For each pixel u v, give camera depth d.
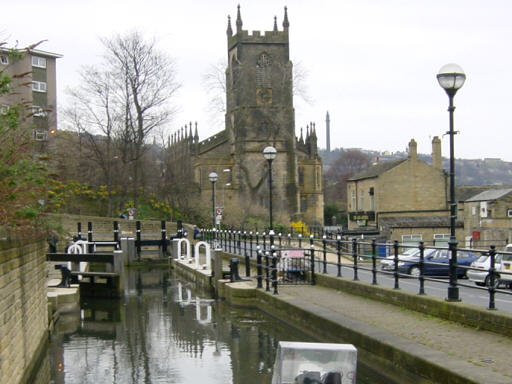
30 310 12.62
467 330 12.22
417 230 52.53
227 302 22.05
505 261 22.62
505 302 17.41
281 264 23.05
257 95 86.56
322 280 21.30
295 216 83.19
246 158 85.69
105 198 58.16
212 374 12.58
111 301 23.56
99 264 37.59
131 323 18.78
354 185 69.38
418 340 11.26
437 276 28.67
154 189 68.69
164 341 15.95
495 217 48.47
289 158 86.75
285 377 6.77
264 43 87.06
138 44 59.56
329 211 102.00
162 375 12.60
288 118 86.81
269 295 19.11
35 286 13.70
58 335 17.12
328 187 152.62
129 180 61.62
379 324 13.07
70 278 23.83
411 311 14.91
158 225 51.31
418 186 62.78
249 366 13.13
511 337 11.24
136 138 60.88
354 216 66.81
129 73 59.38
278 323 17.88
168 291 26.55
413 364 10.03
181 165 73.81
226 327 17.55
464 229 53.25
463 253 29.64
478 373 8.70
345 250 41.31
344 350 6.78
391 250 39.66
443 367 9.13
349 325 12.95
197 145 86.94
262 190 85.81
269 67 87.00
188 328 17.64
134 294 25.70
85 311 21.28
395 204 62.38
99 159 58.44
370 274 28.55
